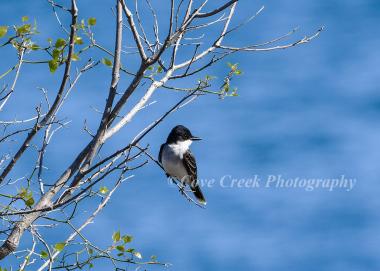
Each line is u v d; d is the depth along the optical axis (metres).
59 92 9.90
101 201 10.65
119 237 10.70
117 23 11.22
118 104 10.91
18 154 9.57
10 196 9.62
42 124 9.75
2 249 9.83
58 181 10.52
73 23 9.64
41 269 10.12
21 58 9.70
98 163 9.95
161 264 10.62
